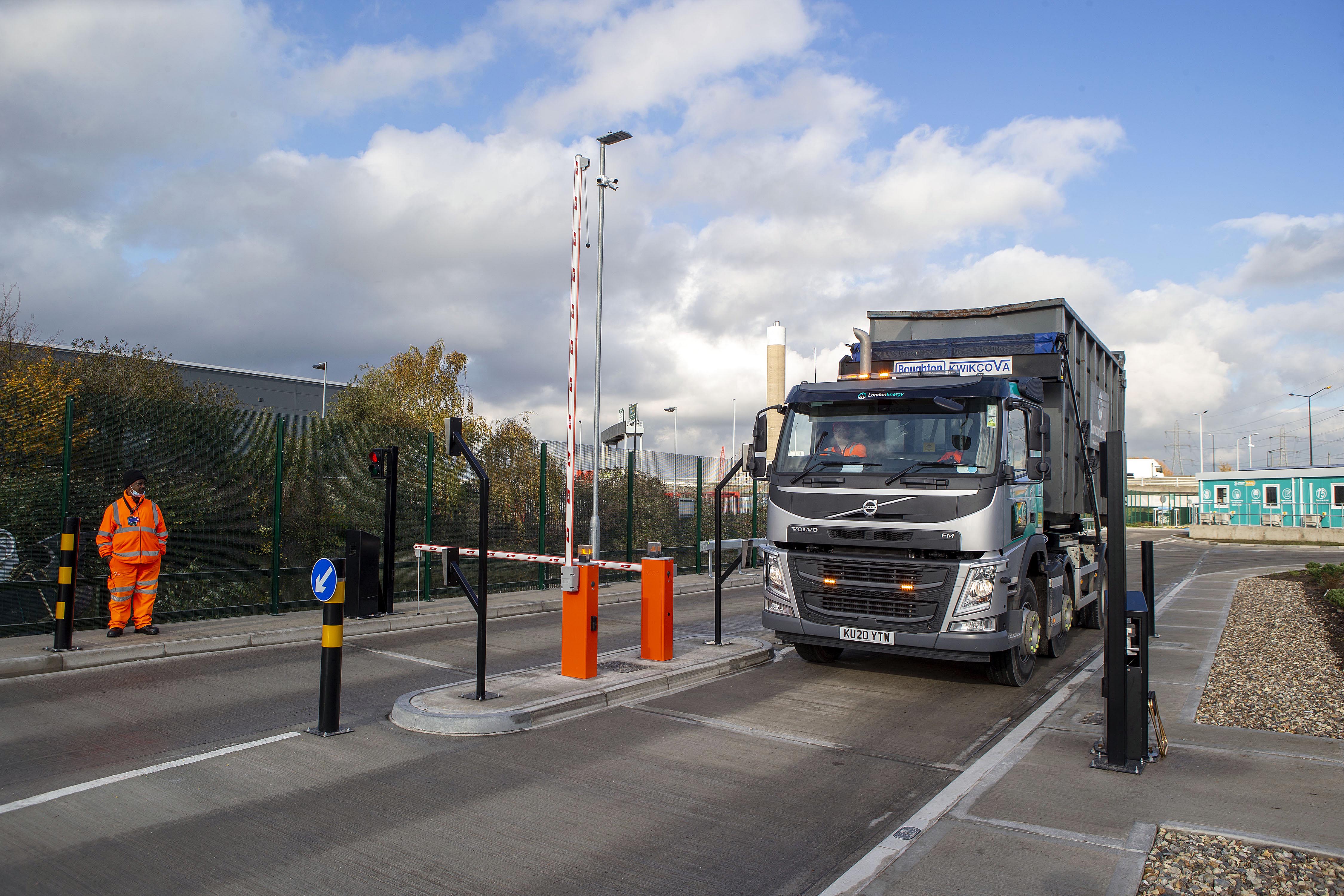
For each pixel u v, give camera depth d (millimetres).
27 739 6230
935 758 6254
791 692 8328
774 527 8617
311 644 10469
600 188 18469
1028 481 8562
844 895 3980
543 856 4383
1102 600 12289
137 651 9273
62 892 3883
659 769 5836
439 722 6555
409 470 14898
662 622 9039
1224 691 8367
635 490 19344
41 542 10398
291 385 34000
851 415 8578
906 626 7891
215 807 4969
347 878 4082
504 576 16109
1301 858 4309
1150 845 4477
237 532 12008
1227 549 37844
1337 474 49469
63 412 12172
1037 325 10305
